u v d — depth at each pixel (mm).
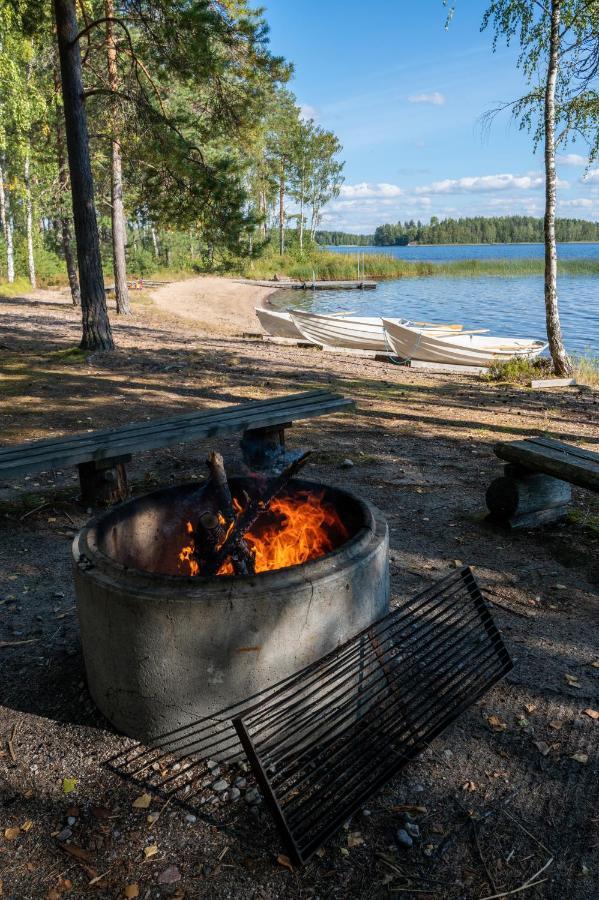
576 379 11102
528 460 4281
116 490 5012
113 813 2229
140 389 8938
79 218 10891
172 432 4914
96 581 2365
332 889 1960
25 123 18812
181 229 12047
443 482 5594
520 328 24031
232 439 6977
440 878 1996
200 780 2373
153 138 10945
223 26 10250
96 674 2580
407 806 2258
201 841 2123
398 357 13914
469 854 2076
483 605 3070
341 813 2186
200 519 2707
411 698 2762
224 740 2402
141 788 2332
